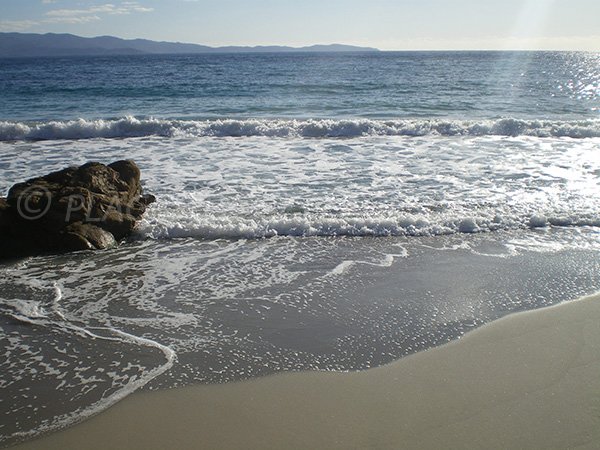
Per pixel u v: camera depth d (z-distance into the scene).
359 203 8.39
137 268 6.23
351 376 4.10
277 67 65.31
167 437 3.43
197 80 40.66
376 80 38.97
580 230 7.32
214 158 11.72
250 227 7.33
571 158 11.39
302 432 3.45
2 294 5.57
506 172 10.22
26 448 3.34
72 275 6.04
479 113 20.16
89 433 3.48
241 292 5.61
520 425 3.46
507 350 4.42
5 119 19.08
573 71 56.22
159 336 4.73
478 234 7.26
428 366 4.21
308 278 5.95
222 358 4.38
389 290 5.62
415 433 3.41
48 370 4.21
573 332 4.67
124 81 40.59
